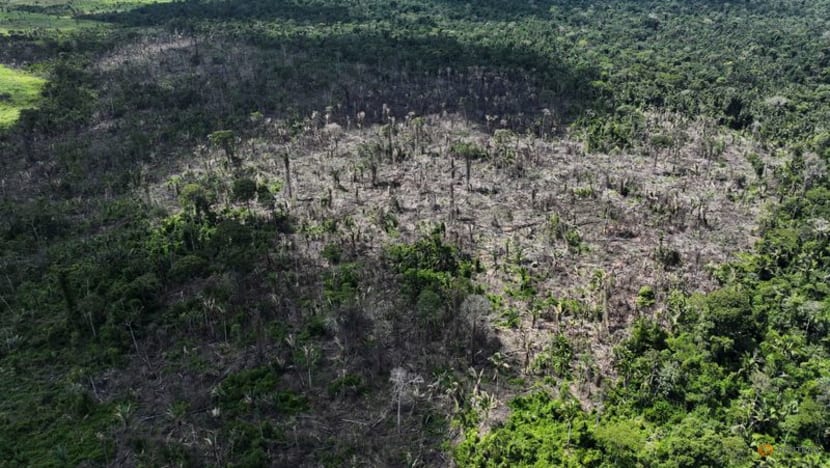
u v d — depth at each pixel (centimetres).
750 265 7600
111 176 9894
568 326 6588
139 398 5756
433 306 6438
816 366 5991
